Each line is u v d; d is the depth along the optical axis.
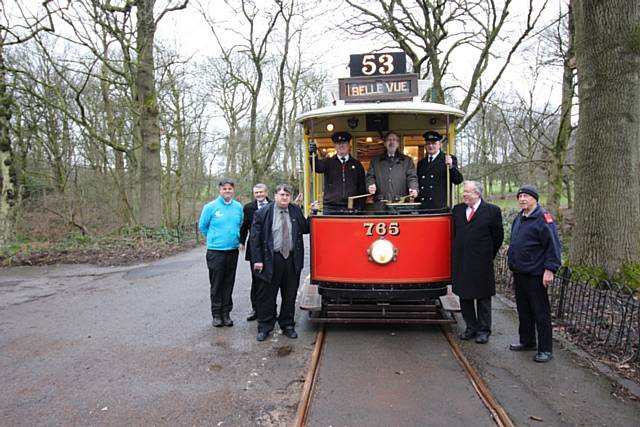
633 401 3.55
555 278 5.70
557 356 4.47
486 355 4.55
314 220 5.33
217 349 4.86
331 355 4.64
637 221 6.16
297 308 6.62
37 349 4.93
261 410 3.51
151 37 13.84
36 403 3.68
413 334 5.30
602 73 6.15
